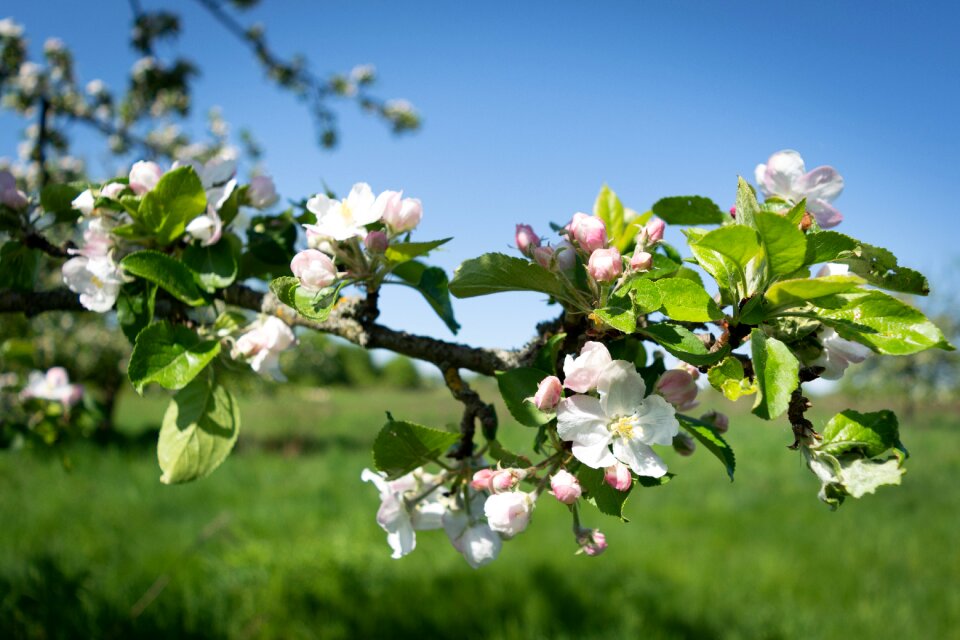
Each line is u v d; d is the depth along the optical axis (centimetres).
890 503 980
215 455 153
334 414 2116
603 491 123
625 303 120
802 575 661
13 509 796
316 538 689
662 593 607
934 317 1889
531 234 138
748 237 115
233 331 163
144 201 155
